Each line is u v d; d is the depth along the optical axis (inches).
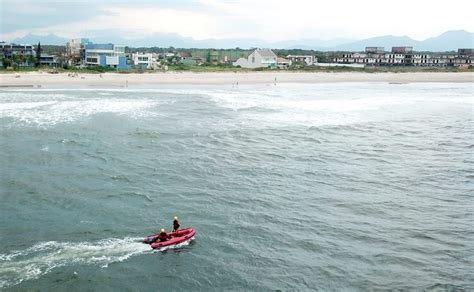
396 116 2372.0
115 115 2176.4
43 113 2176.4
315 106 2623.0
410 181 1307.8
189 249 879.1
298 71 5428.2
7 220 981.8
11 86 3341.5
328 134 1895.9
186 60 6781.5
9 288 741.3
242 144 1690.5
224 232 952.3
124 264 820.6
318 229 975.6
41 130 1811.0
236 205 1099.9
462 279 788.6
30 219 991.0
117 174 1301.7
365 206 1111.0
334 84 4397.1
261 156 1540.4
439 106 2768.2
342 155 1579.7
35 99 2637.8
